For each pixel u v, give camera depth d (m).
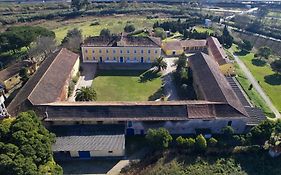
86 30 138.75
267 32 136.75
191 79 87.31
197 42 117.94
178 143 59.34
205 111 64.56
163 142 57.94
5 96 81.31
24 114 55.09
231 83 86.62
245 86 88.06
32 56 102.00
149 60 104.94
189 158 57.97
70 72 85.88
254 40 133.38
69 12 171.75
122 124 63.94
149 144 59.38
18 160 45.78
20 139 49.25
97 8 180.75
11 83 87.25
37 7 185.75
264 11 169.12
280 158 58.31
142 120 62.97
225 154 59.06
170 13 174.00
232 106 65.25
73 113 63.84
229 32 132.62
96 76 94.69
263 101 80.94
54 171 50.06
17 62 98.56
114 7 181.38
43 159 50.84
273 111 76.25
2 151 47.41
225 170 55.44
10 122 53.84
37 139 51.34
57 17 167.50
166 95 83.12
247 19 151.62
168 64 104.19
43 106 64.44
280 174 54.81
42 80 73.25
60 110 64.06
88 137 60.53
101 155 59.47
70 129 62.56
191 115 63.78
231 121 64.75
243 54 116.38
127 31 135.25
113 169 56.47
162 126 64.69
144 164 56.91
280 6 189.62
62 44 111.94
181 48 112.38
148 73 97.06
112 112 64.12
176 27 136.38
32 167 46.25
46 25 153.50
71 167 57.03
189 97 80.69
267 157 58.66
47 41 105.81
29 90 69.69
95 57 103.94
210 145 59.38
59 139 59.81
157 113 64.06
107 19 162.38
